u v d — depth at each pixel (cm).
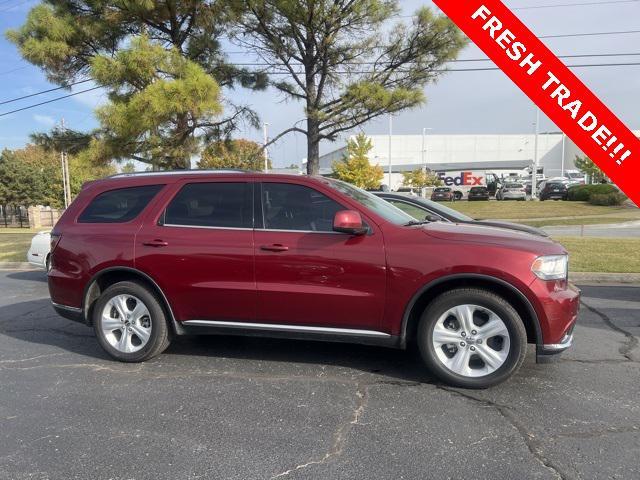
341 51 1506
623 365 476
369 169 4194
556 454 318
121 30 1462
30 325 659
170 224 482
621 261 1037
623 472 298
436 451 324
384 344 436
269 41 1547
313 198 458
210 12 1398
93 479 300
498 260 403
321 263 436
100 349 548
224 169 505
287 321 453
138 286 484
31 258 1016
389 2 1451
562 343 407
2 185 4266
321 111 1522
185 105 1216
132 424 367
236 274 455
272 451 327
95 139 1428
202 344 550
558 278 407
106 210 512
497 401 396
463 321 416
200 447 333
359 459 316
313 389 425
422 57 1532
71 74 1502
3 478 301
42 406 400
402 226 439
